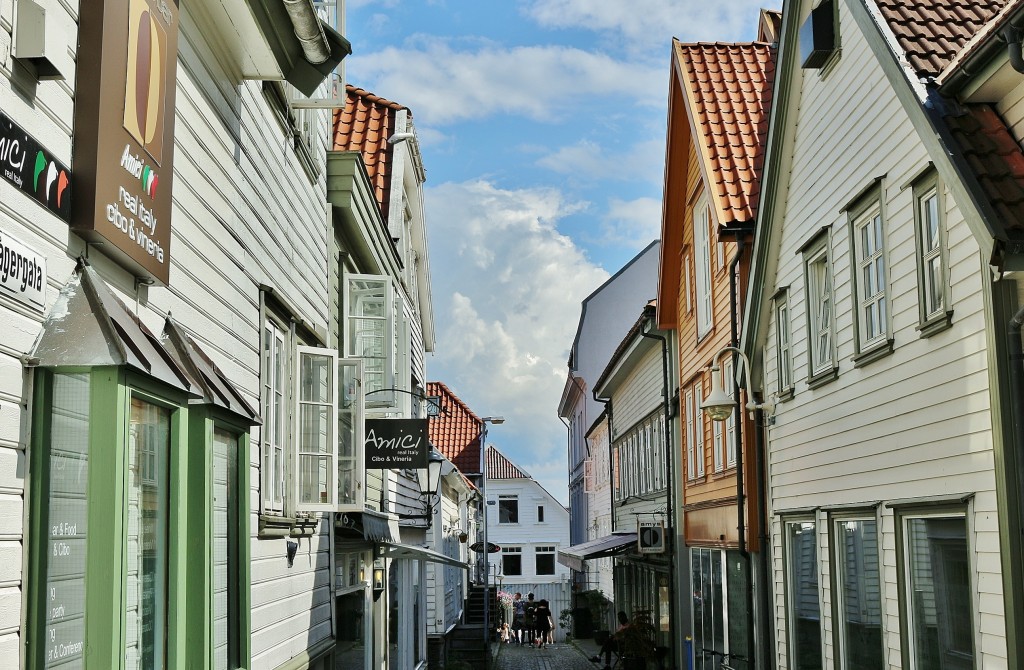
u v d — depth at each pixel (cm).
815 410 1156
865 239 1012
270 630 835
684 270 1923
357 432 1108
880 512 955
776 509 1298
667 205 1948
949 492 824
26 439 413
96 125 464
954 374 818
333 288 1216
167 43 569
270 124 898
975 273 778
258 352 833
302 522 957
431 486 2130
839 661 1068
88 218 459
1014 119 784
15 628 398
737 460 1389
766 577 1349
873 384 983
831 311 1105
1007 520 725
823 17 1084
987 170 753
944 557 838
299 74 796
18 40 406
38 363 416
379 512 1480
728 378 1536
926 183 861
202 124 684
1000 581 742
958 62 788
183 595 537
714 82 1593
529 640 3953
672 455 2058
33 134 423
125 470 440
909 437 901
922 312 870
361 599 1442
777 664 1301
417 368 2105
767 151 1278
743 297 1416
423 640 2261
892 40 884
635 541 2302
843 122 1065
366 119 1712
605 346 4222
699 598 1831
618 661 2345
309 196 1095
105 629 421
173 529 527
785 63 1216
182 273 635
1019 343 737
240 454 700
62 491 430
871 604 990
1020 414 729
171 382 485
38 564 411
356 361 1130
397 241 1616
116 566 426
